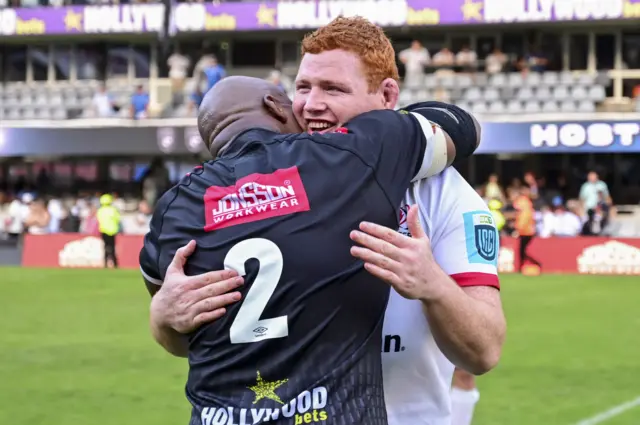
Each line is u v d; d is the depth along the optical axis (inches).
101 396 352.5
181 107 1305.4
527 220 967.6
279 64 1401.3
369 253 90.7
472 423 306.3
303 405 90.2
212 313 92.3
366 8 1273.4
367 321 93.3
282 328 90.7
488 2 1246.9
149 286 105.5
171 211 98.7
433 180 105.3
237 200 94.5
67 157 1397.6
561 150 1125.7
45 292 773.9
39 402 342.0
